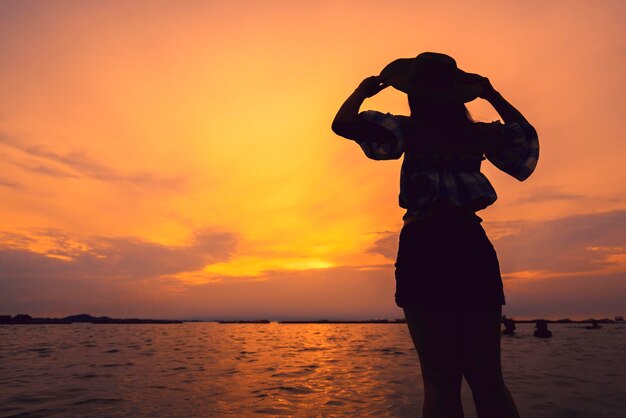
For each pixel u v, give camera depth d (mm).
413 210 1393
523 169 1451
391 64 1528
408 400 4598
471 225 1359
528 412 3994
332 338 21156
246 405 4422
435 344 1277
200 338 20781
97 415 4027
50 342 16297
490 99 1549
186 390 5352
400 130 1386
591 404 4293
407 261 1342
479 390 1292
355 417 3881
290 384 5805
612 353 10352
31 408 4352
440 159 1390
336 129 1428
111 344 15273
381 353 11305
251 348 13594
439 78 1424
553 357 9344
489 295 1293
